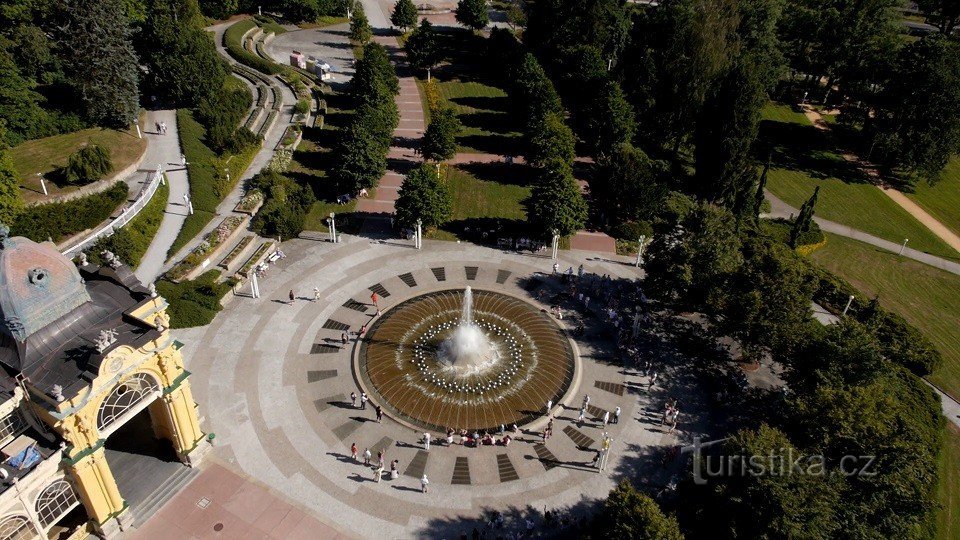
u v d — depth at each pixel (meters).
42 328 46.19
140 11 117.69
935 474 57.59
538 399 64.62
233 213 87.50
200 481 55.69
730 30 107.25
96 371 44.88
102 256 71.25
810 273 82.38
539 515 54.41
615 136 105.00
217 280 76.62
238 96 113.00
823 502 43.66
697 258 68.62
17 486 43.59
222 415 61.75
